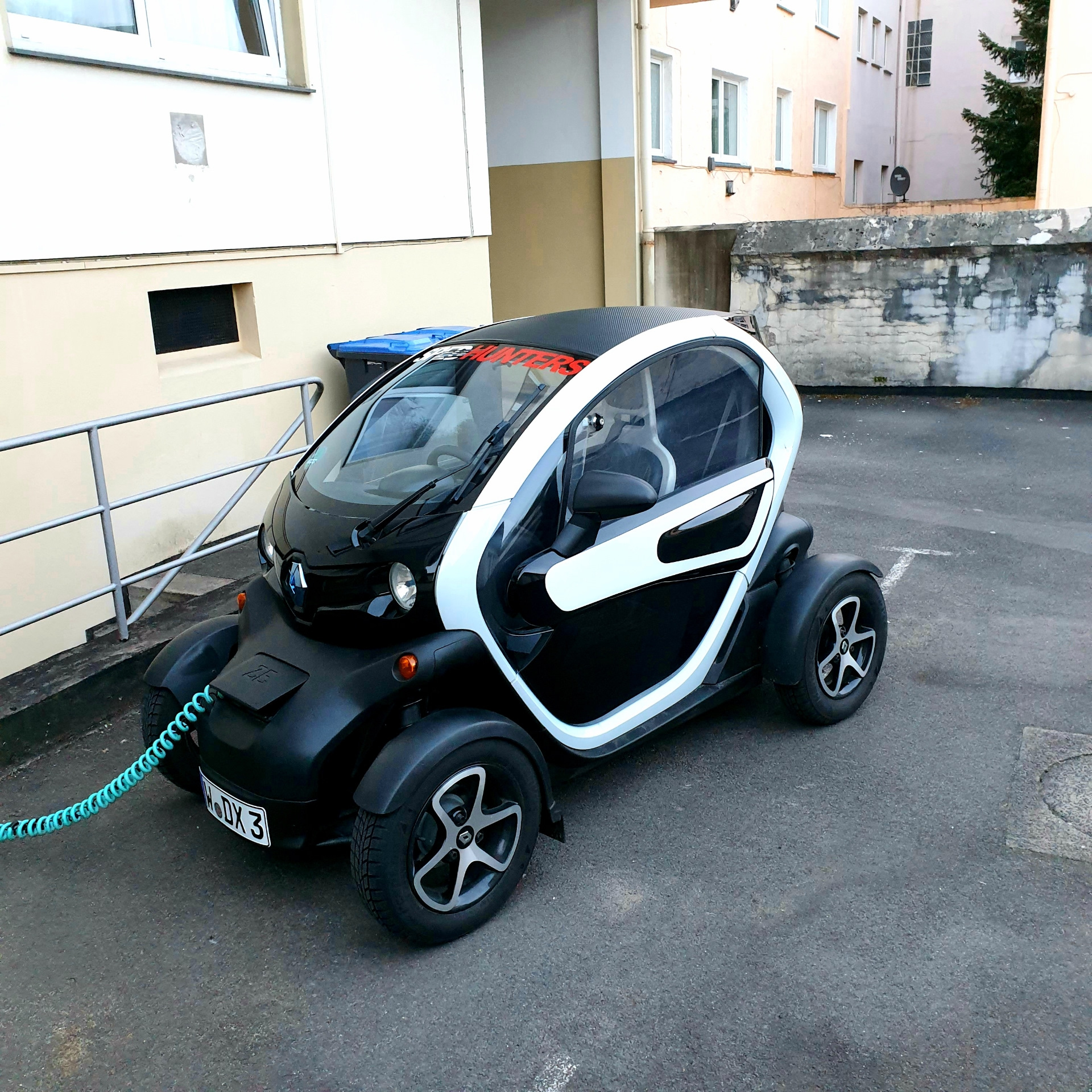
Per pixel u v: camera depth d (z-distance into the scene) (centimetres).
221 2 583
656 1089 237
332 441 364
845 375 1060
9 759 395
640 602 332
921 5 2628
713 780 369
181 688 339
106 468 535
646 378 337
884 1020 254
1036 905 293
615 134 1024
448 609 286
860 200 2342
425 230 742
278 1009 269
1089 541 602
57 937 302
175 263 561
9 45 464
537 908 303
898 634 487
